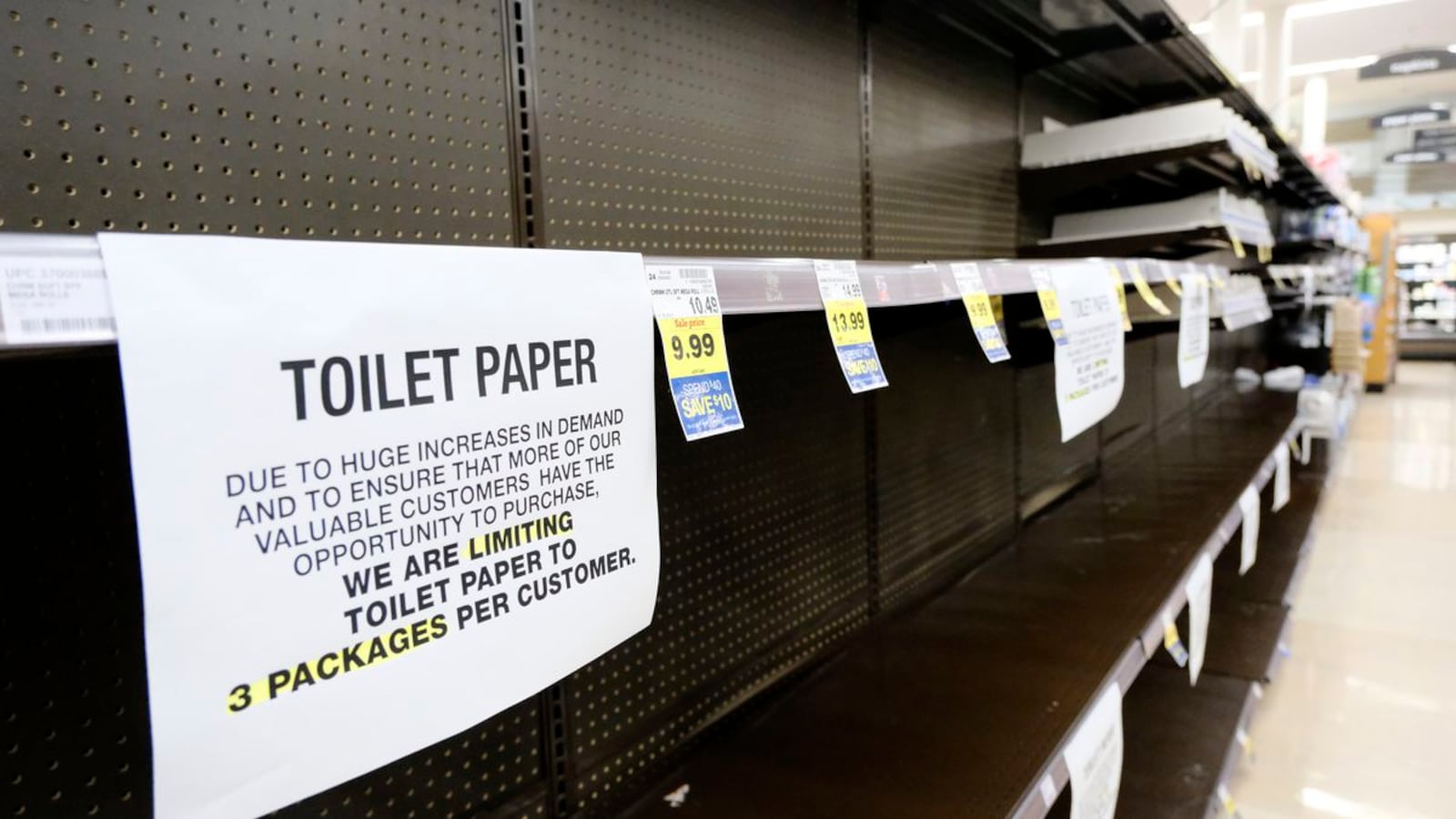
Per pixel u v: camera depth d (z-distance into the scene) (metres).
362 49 0.76
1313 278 5.11
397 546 0.49
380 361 0.47
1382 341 9.71
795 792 1.02
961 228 1.84
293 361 0.43
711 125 1.16
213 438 0.40
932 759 1.07
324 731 0.46
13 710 0.59
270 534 0.43
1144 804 1.81
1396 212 13.57
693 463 1.13
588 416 0.60
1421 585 3.52
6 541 0.58
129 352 0.37
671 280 0.66
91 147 0.59
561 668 0.59
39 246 0.34
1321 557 3.93
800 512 1.35
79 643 0.62
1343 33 7.27
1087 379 1.37
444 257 0.50
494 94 0.88
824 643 1.41
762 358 1.26
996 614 1.54
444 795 0.86
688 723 1.14
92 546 0.62
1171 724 2.15
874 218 1.52
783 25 1.29
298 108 0.71
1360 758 2.28
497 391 0.53
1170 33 1.93
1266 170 2.45
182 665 0.40
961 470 1.84
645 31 1.05
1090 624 1.47
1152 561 1.79
